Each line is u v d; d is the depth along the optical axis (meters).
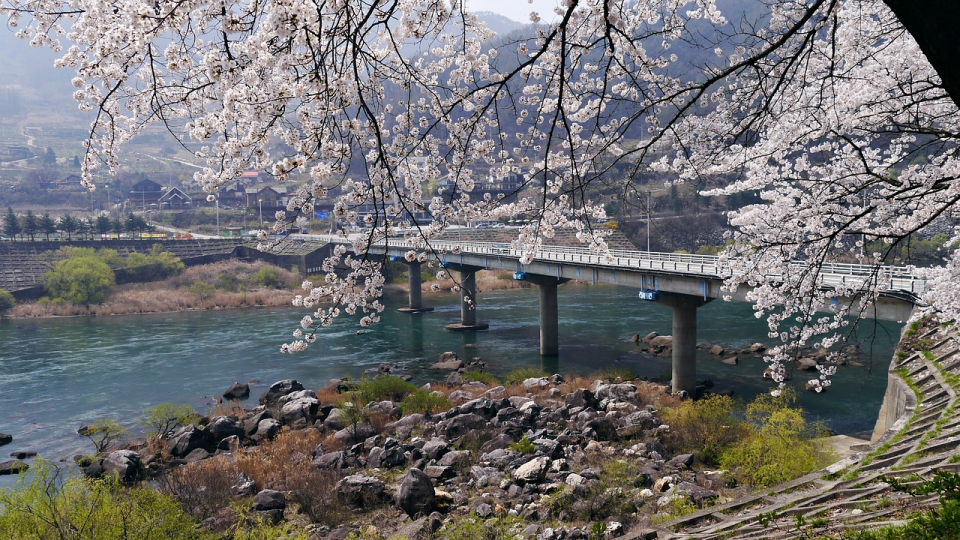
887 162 11.52
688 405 28.70
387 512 21.81
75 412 38.44
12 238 112.88
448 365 48.84
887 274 12.92
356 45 5.71
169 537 15.95
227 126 6.64
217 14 5.68
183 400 40.94
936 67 4.27
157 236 121.75
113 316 79.75
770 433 21.52
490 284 101.88
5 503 15.26
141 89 6.64
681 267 41.84
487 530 18.30
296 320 73.25
